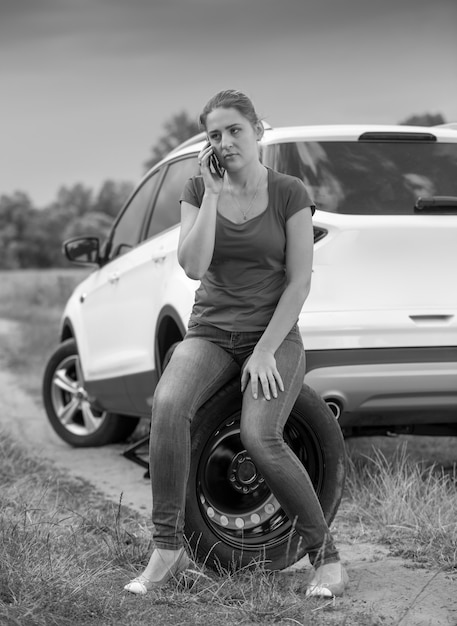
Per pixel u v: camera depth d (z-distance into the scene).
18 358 16.30
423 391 6.05
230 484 4.99
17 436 9.20
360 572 5.03
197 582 4.70
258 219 4.66
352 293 5.99
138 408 7.70
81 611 4.26
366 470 6.71
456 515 5.75
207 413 4.83
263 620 4.31
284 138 6.37
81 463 8.00
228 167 4.60
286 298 4.67
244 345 4.73
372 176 6.34
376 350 5.93
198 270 4.63
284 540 4.95
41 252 124.38
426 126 6.91
